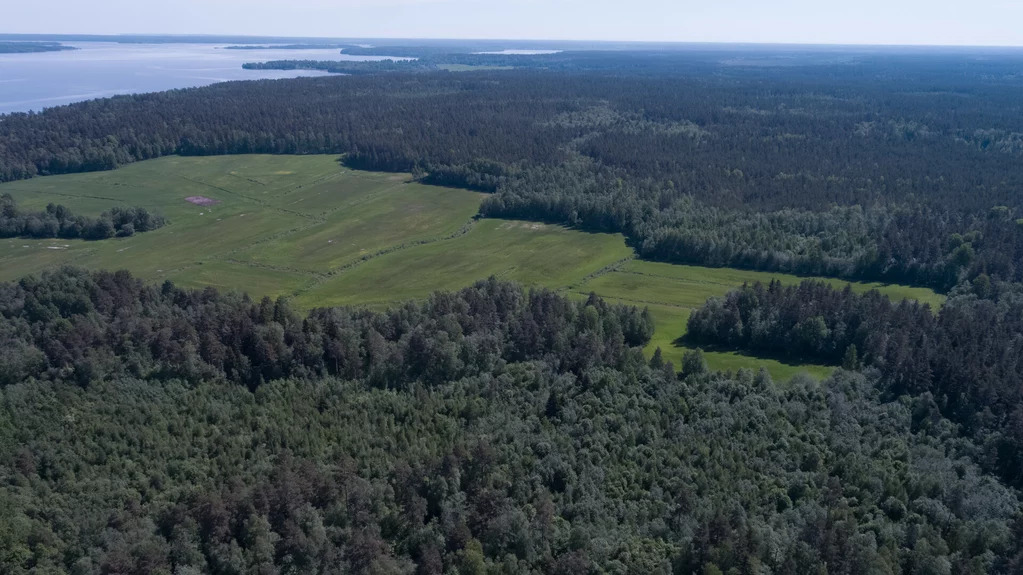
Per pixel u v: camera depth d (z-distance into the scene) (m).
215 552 67.00
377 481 76.25
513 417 88.00
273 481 75.25
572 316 112.25
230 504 71.19
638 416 87.69
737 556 64.88
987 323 108.19
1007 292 127.38
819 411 89.75
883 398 94.62
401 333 107.69
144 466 78.62
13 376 89.69
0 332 96.12
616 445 82.62
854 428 86.12
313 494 73.50
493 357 99.25
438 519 72.81
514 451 81.50
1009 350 98.50
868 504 73.94
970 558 65.50
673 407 89.62
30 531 68.06
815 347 112.38
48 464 77.75
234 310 107.38
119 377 93.12
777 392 93.06
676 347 118.75
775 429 85.19
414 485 74.69
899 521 71.69
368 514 72.44
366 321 108.81
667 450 82.06
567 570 65.31
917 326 107.81
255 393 93.19
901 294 141.88
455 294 121.25
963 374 91.75
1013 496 75.44
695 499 73.25
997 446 81.88
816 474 77.75
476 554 65.50
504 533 69.75
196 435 84.62
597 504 74.12
